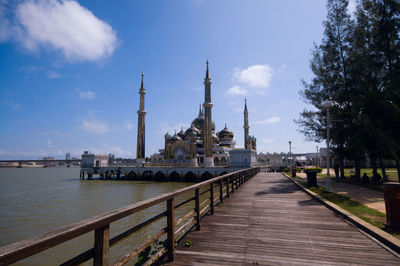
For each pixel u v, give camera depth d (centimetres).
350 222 845
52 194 3741
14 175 9919
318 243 641
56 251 1296
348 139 2358
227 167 5388
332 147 2683
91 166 7331
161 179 6350
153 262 521
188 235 708
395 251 584
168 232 538
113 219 336
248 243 641
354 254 569
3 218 2117
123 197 3362
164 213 528
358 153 2481
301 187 1786
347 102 2712
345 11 2736
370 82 2408
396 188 741
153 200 452
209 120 6488
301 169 5044
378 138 1936
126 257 375
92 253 311
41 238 234
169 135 8600
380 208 1073
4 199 3238
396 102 1956
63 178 7825
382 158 2198
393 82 2055
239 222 852
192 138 7425
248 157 5222
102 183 5738
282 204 1188
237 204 1191
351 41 2667
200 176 5644
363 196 1441
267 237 690
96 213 2314
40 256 1237
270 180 2577
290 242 649
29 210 2469
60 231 256
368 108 2022
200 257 551
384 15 2334
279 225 813
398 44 2328
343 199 1290
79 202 2955
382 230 708
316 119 2902
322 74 2848
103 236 320
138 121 7712
